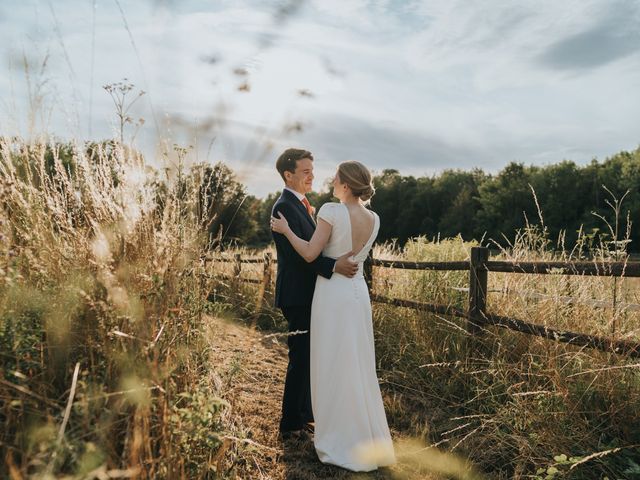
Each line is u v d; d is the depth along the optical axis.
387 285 5.70
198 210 1.89
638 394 2.83
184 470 1.91
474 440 3.17
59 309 1.82
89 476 1.33
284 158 3.39
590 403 3.03
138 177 1.89
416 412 3.74
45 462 1.43
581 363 3.18
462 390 3.95
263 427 3.33
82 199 2.03
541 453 2.86
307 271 3.32
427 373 4.20
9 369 1.67
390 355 4.77
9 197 1.92
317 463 2.93
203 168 1.75
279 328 6.49
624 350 2.87
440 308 4.40
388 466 2.93
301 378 3.27
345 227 3.05
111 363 1.77
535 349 3.59
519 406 3.09
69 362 1.81
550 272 3.43
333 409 2.98
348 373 2.98
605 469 2.64
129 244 1.91
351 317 3.03
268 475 2.71
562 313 3.63
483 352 3.95
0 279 1.74
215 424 2.25
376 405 3.04
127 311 1.78
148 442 1.67
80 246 1.95
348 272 3.06
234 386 2.71
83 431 1.51
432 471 2.84
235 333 3.68
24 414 1.61
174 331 2.10
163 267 1.97
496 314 4.12
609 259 3.45
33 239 1.96
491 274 4.98
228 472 2.27
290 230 3.10
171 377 2.00
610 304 3.39
